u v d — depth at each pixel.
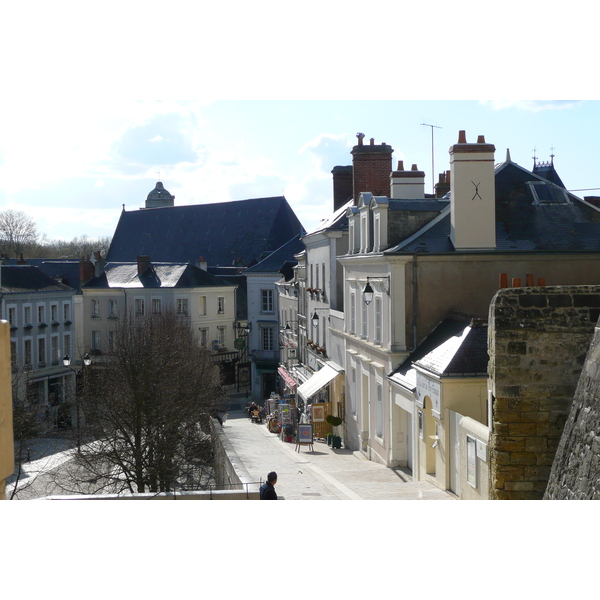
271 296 66.94
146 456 26.55
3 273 59.78
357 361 31.69
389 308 25.80
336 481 22.59
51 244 136.25
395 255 25.38
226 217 124.56
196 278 70.81
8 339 6.83
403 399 24.19
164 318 51.31
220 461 25.48
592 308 12.85
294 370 50.88
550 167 54.00
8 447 6.77
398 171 31.62
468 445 16.66
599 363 10.14
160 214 132.00
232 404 63.62
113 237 135.12
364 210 29.73
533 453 12.81
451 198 26.00
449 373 18.97
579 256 25.88
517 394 12.84
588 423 10.16
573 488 10.42
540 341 12.84
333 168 44.25
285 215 119.81
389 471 24.98
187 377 31.61
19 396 42.00
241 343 71.31
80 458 26.64
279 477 23.64
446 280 25.69
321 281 41.22
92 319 72.00
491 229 25.70
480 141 25.62
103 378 28.81
